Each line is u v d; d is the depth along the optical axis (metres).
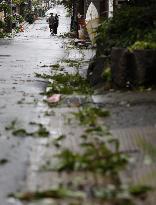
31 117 11.13
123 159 7.25
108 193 6.10
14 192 6.45
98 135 8.88
